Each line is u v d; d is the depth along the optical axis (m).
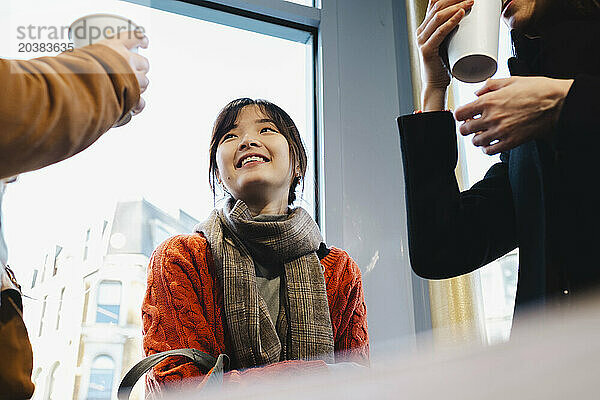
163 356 0.72
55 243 1.21
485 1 0.68
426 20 0.73
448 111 0.74
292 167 1.13
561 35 0.67
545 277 0.59
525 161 0.66
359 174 1.43
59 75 0.39
